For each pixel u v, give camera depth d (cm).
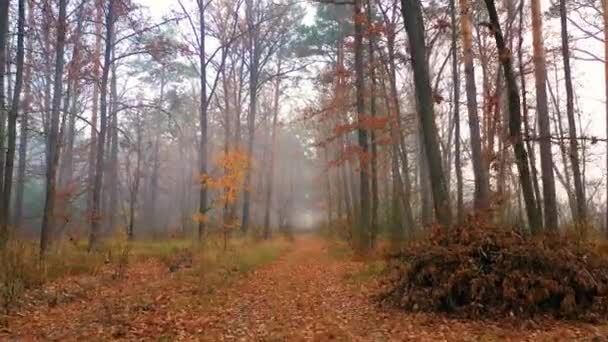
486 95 2089
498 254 813
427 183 2220
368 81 2388
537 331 704
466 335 694
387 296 925
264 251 2173
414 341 675
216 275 1320
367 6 2056
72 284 1099
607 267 818
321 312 899
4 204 1446
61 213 2055
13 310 836
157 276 1332
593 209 2612
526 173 986
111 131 3481
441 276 833
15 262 1036
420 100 1125
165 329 749
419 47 1138
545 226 1484
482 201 1393
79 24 2095
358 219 2152
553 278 767
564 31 1934
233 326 782
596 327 711
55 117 1886
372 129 1972
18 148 3117
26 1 1878
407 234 1702
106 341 676
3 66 1374
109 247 1750
